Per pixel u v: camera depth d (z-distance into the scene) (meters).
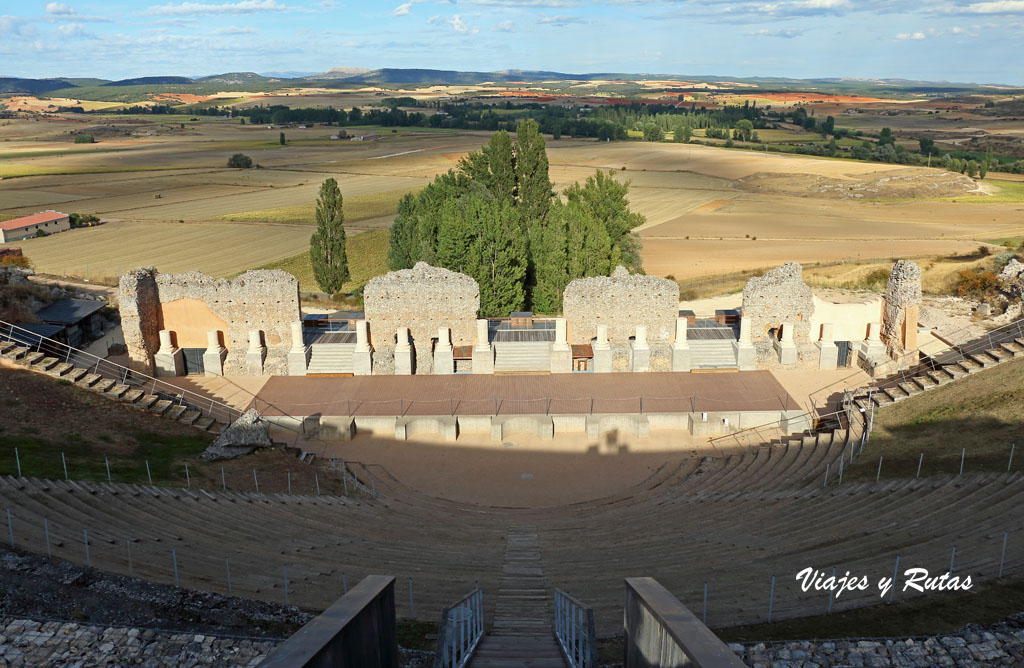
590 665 15.52
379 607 11.87
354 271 109.75
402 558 28.41
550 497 41.34
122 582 22.55
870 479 35.59
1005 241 111.38
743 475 41.44
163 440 44.09
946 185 173.75
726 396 53.44
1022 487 28.55
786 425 48.38
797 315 58.28
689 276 100.00
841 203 159.25
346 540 30.27
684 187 176.75
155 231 134.25
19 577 22.06
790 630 20.17
